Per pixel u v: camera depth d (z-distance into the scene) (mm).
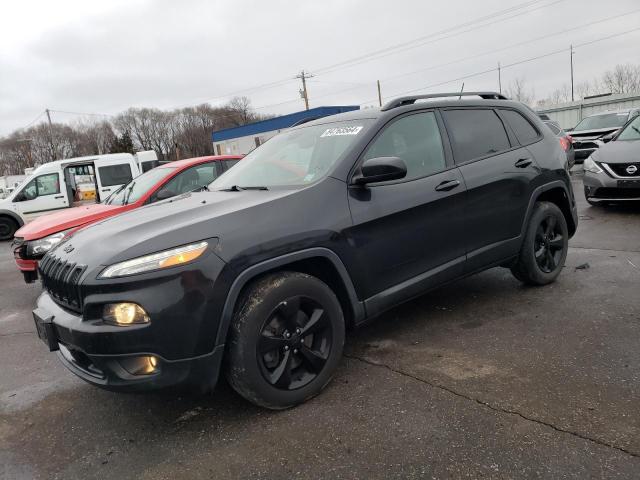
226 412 2941
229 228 2723
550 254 4562
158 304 2473
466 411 2691
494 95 4441
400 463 2330
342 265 3066
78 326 2568
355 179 3178
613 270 4930
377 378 3162
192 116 89625
